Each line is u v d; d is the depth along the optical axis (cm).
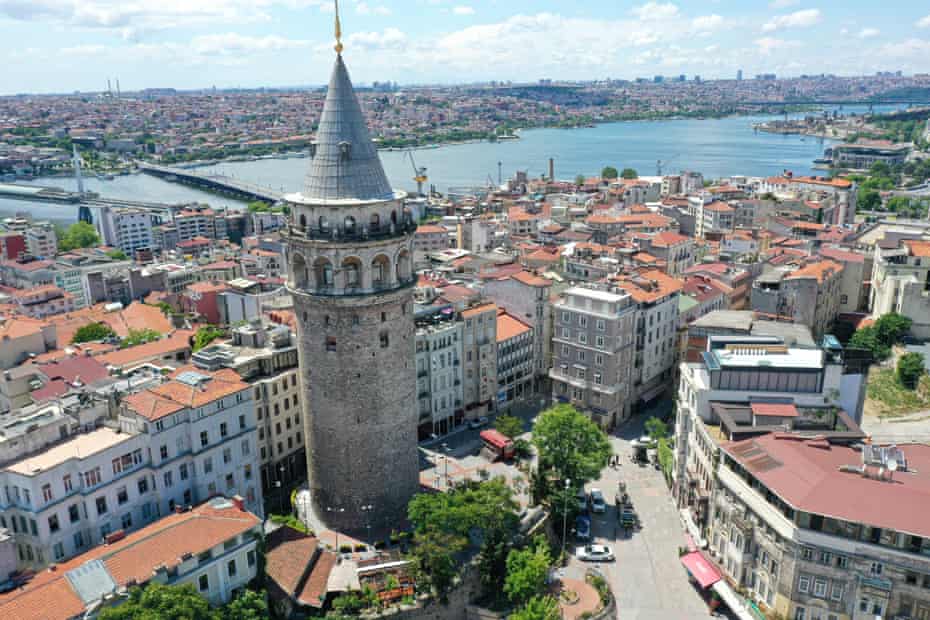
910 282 17238
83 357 14450
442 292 17112
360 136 9819
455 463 13912
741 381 11312
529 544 11088
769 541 9250
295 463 13538
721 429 10938
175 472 9750
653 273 18438
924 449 9806
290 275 10231
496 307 16112
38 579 7719
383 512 10894
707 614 10181
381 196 9900
